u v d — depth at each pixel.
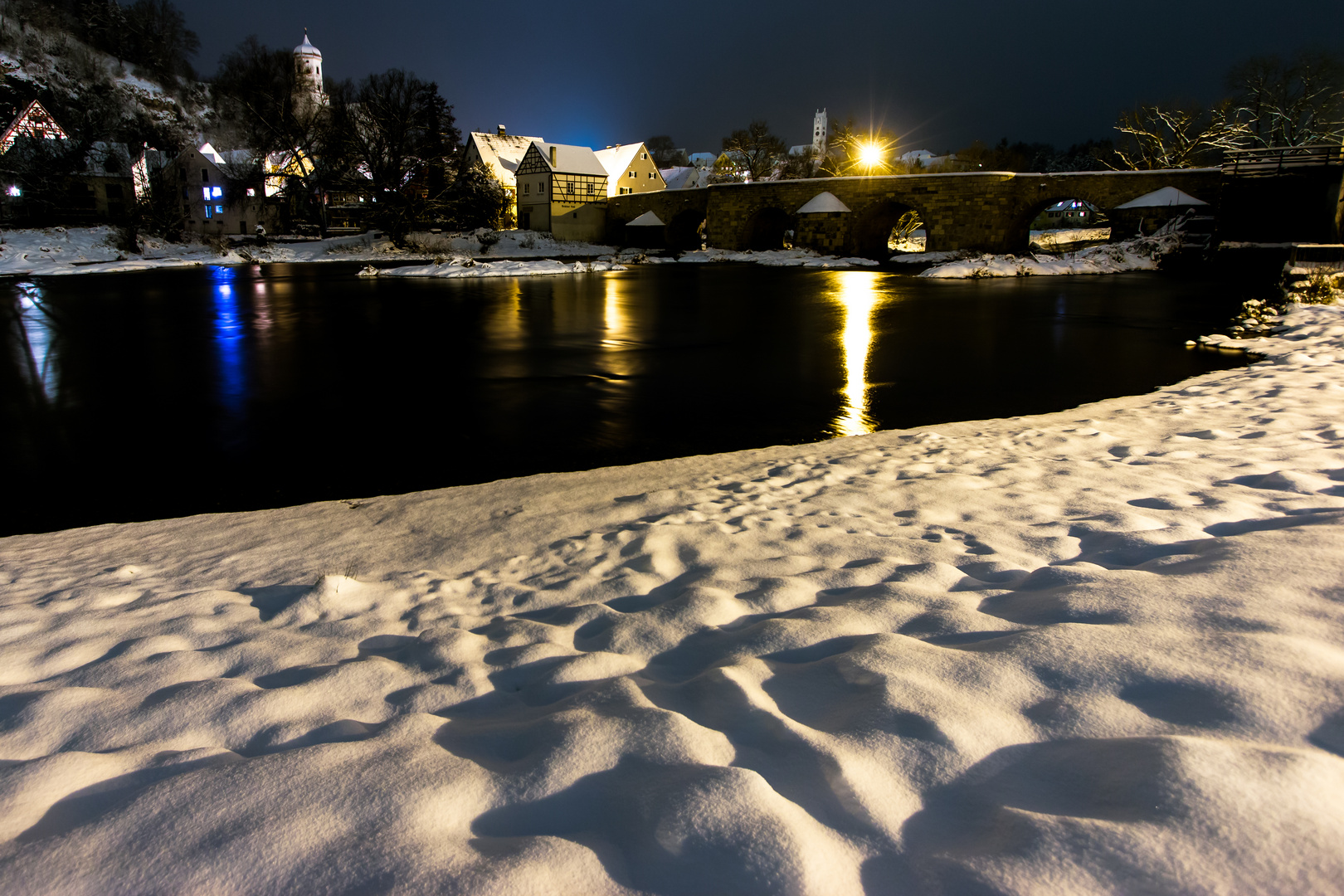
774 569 3.49
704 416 9.65
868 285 30.08
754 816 1.45
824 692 2.06
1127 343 14.36
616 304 23.73
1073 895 1.23
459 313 21.42
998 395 10.39
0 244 43.31
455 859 1.39
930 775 1.62
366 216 60.66
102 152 58.50
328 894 1.31
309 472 7.53
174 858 1.41
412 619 3.20
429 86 57.19
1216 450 5.68
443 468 7.62
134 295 25.88
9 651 2.91
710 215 53.59
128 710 2.22
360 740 1.96
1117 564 3.10
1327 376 9.37
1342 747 1.53
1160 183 36.00
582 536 4.52
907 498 4.73
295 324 18.83
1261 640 1.94
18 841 1.51
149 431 9.17
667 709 2.07
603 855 1.42
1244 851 1.27
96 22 91.38
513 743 1.90
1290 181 32.66
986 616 2.51
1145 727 1.69
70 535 5.50
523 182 67.94
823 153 77.88
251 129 62.66
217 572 4.28
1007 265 33.38
